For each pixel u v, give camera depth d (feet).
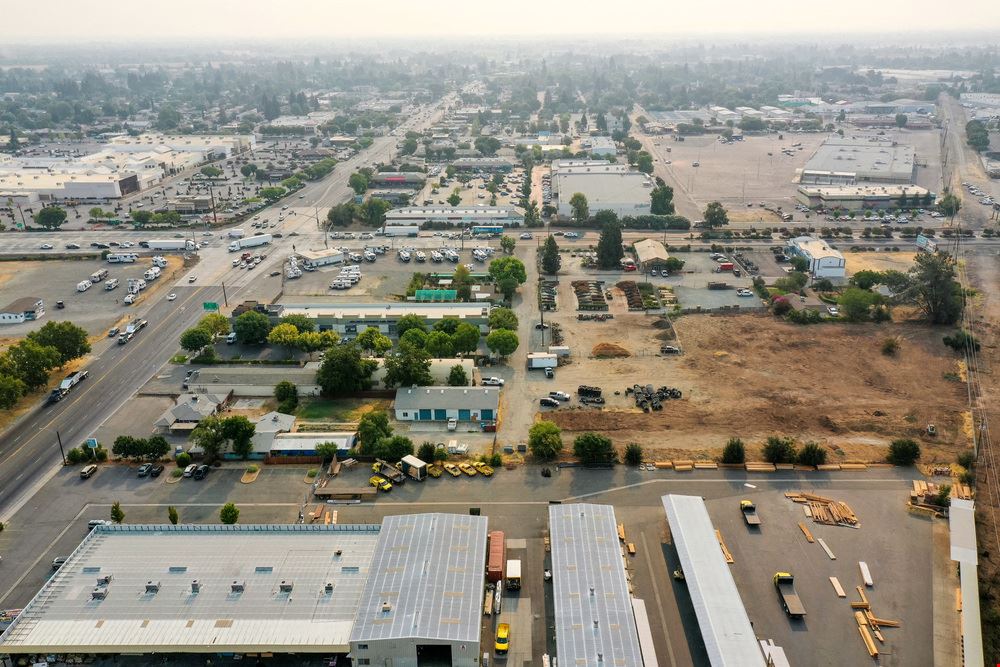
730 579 295.89
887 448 404.57
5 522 348.18
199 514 353.31
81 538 337.52
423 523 322.55
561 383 482.69
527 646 274.98
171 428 423.64
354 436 407.03
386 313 564.71
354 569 298.97
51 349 476.95
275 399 465.88
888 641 276.82
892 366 501.97
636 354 523.29
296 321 540.93
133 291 640.99
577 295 640.58
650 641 272.51
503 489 370.53
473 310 568.82
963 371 493.36
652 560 318.86
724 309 602.85
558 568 298.35
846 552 323.37
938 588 302.86
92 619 274.77
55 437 422.41
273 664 268.62
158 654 272.72
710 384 479.00
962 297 584.81
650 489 369.30
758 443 409.08
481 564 297.12
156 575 297.12
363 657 261.44
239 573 297.33
